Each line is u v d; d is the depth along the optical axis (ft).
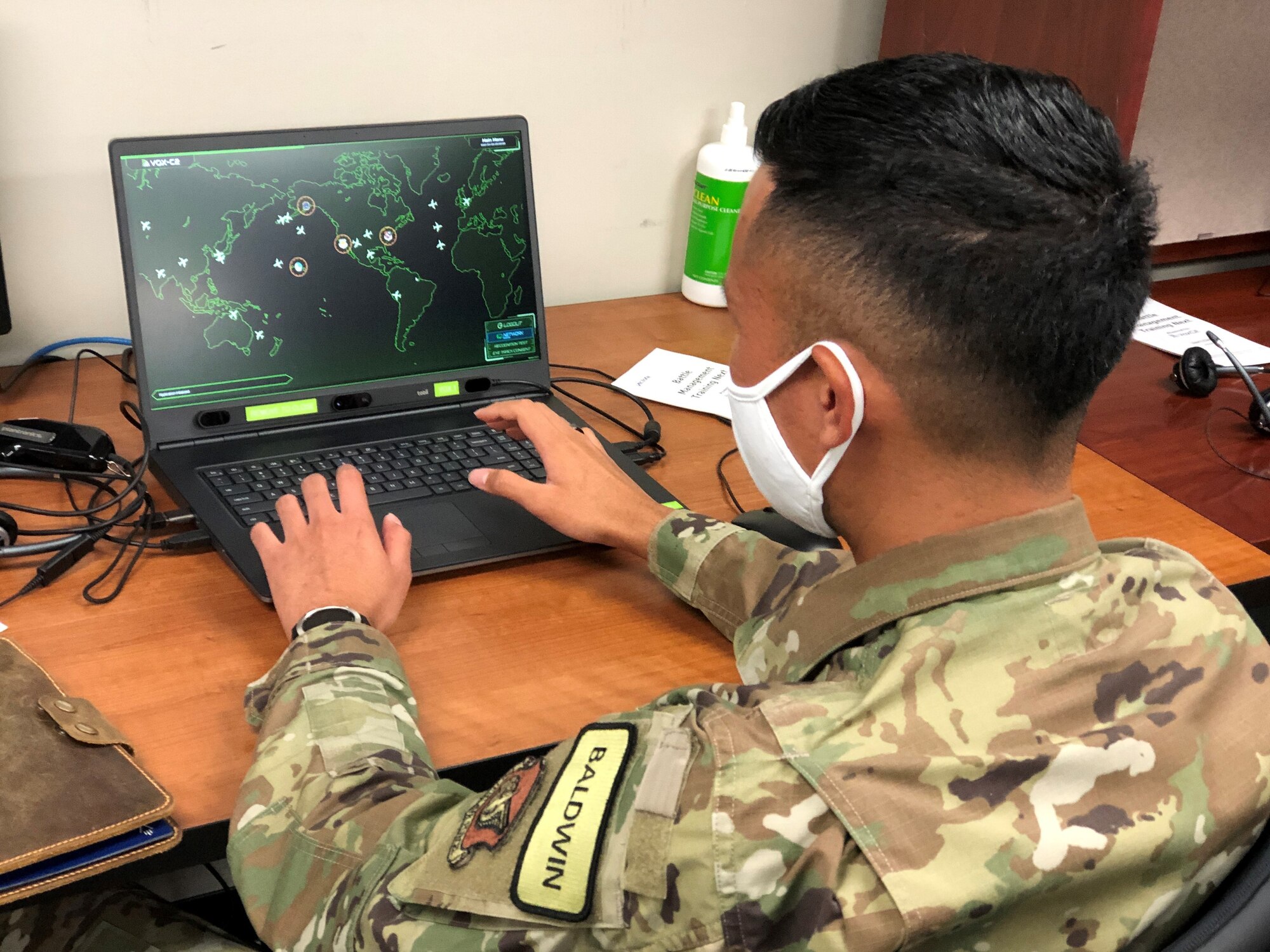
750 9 5.11
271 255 3.74
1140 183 1.96
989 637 1.93
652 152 5.22
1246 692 2.02
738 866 1.73
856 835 1.70
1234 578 3.54
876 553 2.22
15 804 2.23
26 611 3.00
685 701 2.10
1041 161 1.87
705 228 5.24
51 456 3.58
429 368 4.04
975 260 1.82
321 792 2.30
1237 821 1.89
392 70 4.51
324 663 2.58
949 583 2.03
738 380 2.27
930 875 1.69
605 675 2.97
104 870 2.26
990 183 1.83
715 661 3.07
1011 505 2.03
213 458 3.62
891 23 5.32
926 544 2.06
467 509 3.52
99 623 2.98
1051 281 1.81
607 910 1.80
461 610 3.17
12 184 4.08
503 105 4.80
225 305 3.69
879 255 1.88
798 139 2.03
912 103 1.93
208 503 3.38
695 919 1.75
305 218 3.77
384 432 3.89
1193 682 1.96
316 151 3.76
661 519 3.37
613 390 4.49
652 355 4.81
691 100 5.18
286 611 2.84
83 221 4.26
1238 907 1.87
